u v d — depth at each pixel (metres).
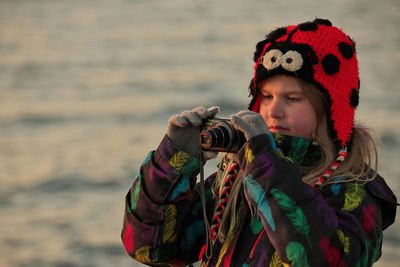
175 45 69.88
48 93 45.69
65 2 124.00
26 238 19.19
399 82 43.19
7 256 17.81
